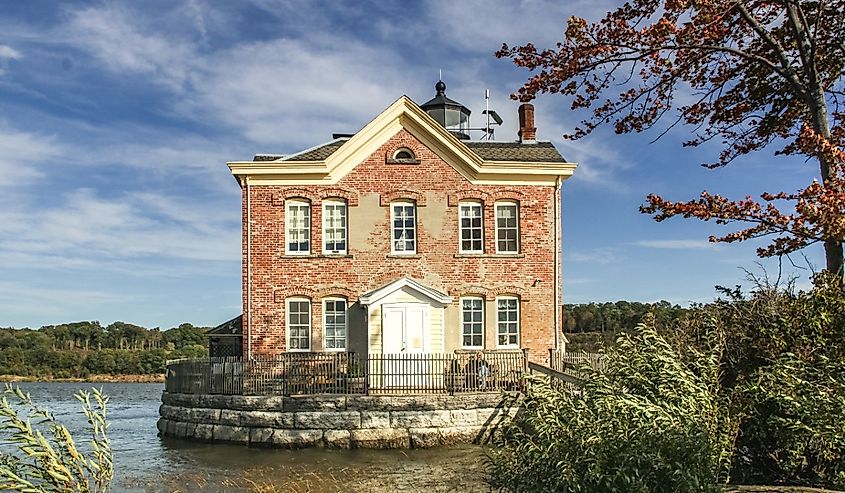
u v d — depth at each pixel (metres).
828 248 14.01
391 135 28.67
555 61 14.61
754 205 12.95
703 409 10.02
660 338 11.05
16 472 7.85
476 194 28.59
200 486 17.31
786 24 14.99
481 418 22.92
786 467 11.59
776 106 16.20
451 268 28.30
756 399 10.86
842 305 11.06
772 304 12.00
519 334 28.31
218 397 24.12
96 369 82.56
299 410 23.06
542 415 9.91
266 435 22.95
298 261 27.86
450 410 22.89
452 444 22.61
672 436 9.10
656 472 8.90
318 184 28.28
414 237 28.44
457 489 15.80
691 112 16.06
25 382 79.38
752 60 15.28
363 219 28.28
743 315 12.14
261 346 27.50
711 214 13.07
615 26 14.09
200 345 100.00
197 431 24.25
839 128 14.61
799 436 10.78
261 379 24.00
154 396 53.94
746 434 11.52
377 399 22.89
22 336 87.00
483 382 23.84
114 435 26.78
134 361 83.69
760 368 10.88
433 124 28.45
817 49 14.76
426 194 28.55
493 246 28.52
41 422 8.37
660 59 14.55
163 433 25.64
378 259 28.14
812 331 11.20
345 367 24.16
